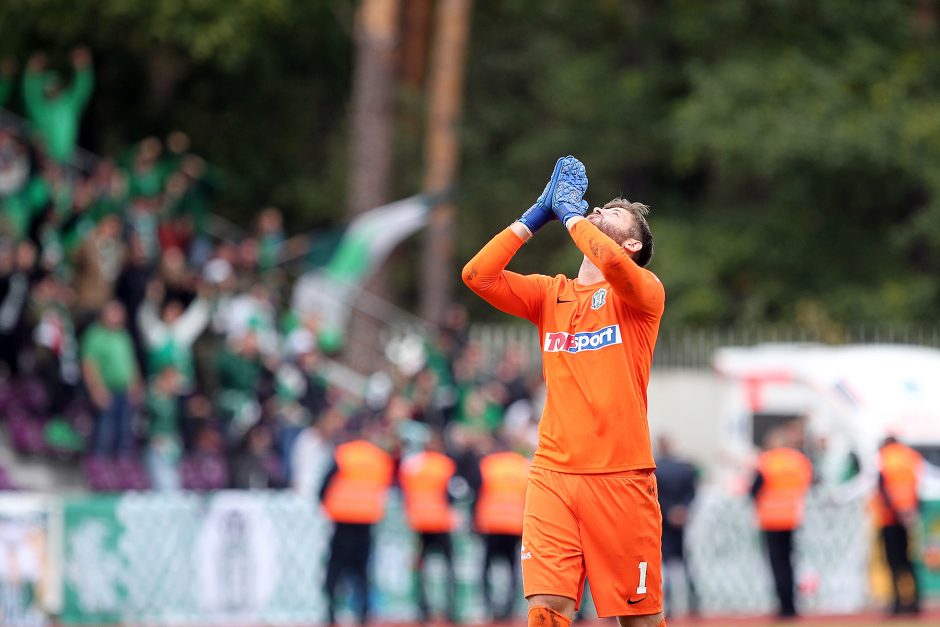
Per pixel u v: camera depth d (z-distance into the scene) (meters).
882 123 114.25
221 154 120.81
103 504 57.72
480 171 125.56
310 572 61.50
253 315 73.75
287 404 69.69
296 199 121.31
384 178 100.44
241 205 123.31
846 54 119.69
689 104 114.50
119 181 70.62
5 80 82.25
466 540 63.91
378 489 57.97
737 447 79.50
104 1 101.06
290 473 67.88
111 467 63.50
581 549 24.64
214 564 59.72
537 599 24.48
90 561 57.31
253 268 76.56
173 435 65.75
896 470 64.69
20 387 64.94
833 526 71.12
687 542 68.56
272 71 117.69
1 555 55.16
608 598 24.56
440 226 107.50
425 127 121.00
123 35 106.62
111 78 113.56
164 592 58.66
